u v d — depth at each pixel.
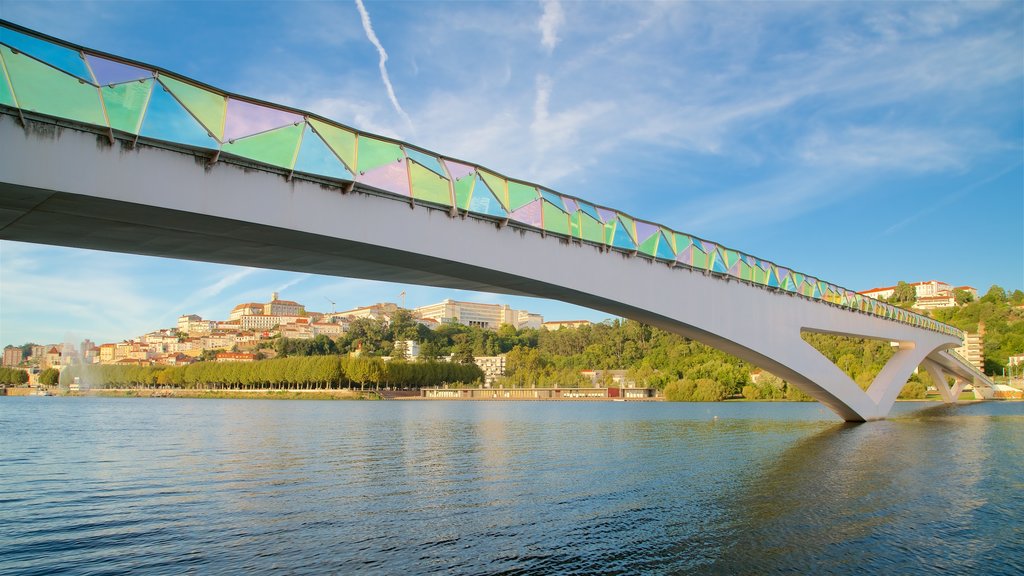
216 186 14.55
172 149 13.90
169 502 24.66
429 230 18.97
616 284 25.89
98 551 18.09
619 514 21.94
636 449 41.62
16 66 11.96
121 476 31.47
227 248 18.00
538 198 22.45
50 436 54.91
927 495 25.09
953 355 95.69
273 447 44.91
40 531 20.38
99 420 79.00
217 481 29.56
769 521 20.92
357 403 147.62
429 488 27.08
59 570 16.55
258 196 15.23
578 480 28.97
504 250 21.30
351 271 21.72
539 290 24.38
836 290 43.12
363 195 17.33
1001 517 21.53
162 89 13.73
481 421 76.19
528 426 66.06
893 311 52.56
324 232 16.45
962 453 37.47
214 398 185.38
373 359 166.38
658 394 158.00
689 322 29.64
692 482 28.16
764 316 35.19
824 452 38.28
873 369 108.75
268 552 17.73
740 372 139.75
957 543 18.56
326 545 18.34
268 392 182.75
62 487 28.36
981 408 91.75
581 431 58.06
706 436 50.41
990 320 174.62
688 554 17.44
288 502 24.34
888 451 38.56
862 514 21.89
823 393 45.12
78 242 17.14
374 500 24.58
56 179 12.38
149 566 16.73
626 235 26.34
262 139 15.18
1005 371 153.88
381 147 17.69
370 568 16.30
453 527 20.27
